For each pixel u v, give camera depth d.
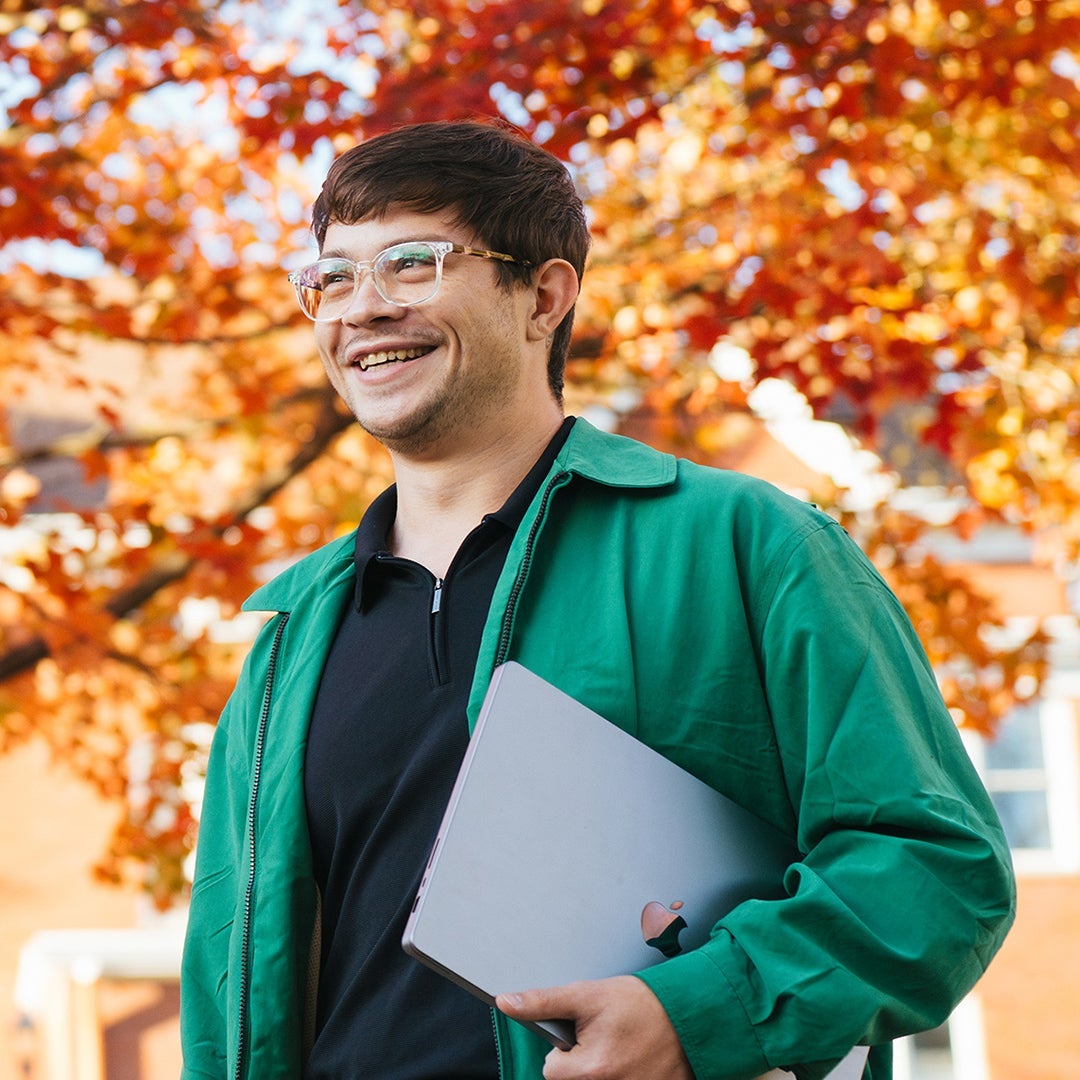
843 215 5.63
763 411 7.05
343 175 1.99
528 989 1.49
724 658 1.72
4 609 6.16
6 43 5.93
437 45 5.52
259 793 1.93
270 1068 1.78
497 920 1.50
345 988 1.75
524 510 1.89
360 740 1.83
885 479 6.98
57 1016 11.16
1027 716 12.23
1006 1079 11.50
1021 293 5.91
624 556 1.80
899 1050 11.55
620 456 1.91
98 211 6.28
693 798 1.65
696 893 1.61
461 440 1.96
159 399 7.75
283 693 1.98
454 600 1.85
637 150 7.12
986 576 12.25
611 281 6.85
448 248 1.92
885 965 1.50
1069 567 7.36
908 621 1.82
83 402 10.83
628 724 1.69
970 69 5.46
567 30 5.07
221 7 6.44
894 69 5.36
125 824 6.89
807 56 5.40
